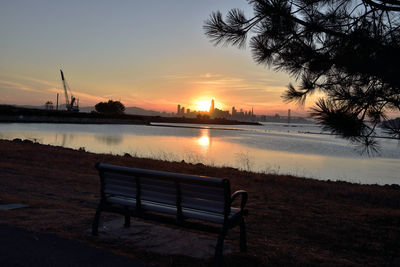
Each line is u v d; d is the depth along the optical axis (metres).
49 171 10.39
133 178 4.07
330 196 9.19
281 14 4.17
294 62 4.40
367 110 4.00
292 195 8.89
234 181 11.02
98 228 4.56
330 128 3.84
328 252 4.40
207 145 47.22
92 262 3.17
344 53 4.01
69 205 6.01
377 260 4.20
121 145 38.50
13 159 12.62
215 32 4.52
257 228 5.41
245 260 3.69
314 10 4.34
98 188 8.38
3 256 3.16
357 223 6.00
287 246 4.50
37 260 3.11
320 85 4.36
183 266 3.41
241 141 65.25
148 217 4.01
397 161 37.62
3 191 6.74
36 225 4.29
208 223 5.54
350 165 30.83
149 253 3.71
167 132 89.94
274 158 32.94
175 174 3.63
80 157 14.99
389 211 7.18
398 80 3.69
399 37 3.88
